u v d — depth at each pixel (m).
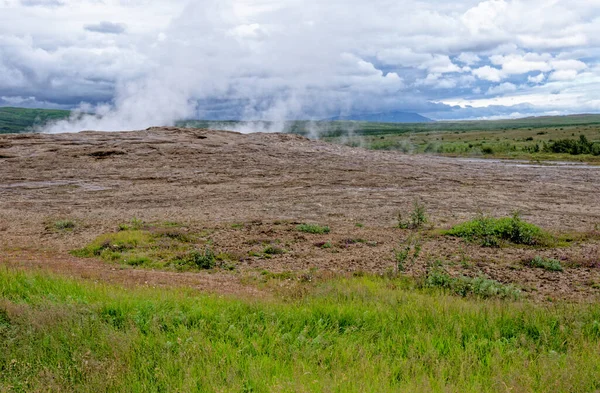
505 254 12.49
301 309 6.98
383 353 5.43
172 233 15.03
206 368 4.84
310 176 28.61
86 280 9.44
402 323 6.45
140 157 32.66
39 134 39.47
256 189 24.92
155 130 42.31
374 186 25.97
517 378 4.64
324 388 4.29
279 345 5.59
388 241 14.32
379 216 18.34
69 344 5.50
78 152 33.44
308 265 11.88
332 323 6.40
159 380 4.68
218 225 16.56
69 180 27.12
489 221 14.75
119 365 4.96
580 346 5.55
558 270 10.94
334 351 5.41
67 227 16.70
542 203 21.33
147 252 13.12
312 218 17.98
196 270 11.59
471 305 7.27
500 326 6.35
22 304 6.70
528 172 32.00
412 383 4.53
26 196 23.22
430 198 22.44
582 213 18.95
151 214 18.92
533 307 7.15
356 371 4.78
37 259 12.59
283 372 4.80
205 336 5.95
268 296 8.72
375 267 11.54
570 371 4.73
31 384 4.60
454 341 5.75
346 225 16.73
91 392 4.50
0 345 5.41
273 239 14.51
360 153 38.41
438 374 4.78
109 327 6.00
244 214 18.77
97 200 22.33
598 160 43.28
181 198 22.69
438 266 11.02
